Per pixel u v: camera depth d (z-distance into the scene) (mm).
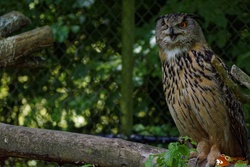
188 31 6953
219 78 6789
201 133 6980
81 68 10469
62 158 6203
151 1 10453
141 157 5977
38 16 10477
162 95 10484
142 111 10477
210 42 10352
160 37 7078
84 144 6105
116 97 10320
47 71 10398
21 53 7500
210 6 10352
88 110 10297
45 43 7582
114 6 10461
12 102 10297
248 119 9328
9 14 7816
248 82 5527
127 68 10062
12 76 10297
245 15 10352
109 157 6059
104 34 10594
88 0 10508
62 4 10516
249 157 7594
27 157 6348
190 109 6891
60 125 10305
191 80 6812
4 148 6336
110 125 10227
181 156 5836
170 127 10398
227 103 6836
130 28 10078
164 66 7082
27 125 10281
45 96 10359
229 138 6941
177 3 10406
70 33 10578
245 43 10320
